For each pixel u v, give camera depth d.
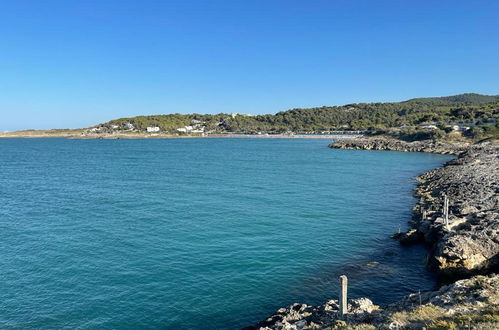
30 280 26.58
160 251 32.12
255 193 58.72
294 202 52.22
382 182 71.25
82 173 84.44
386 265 29.34
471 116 197.50
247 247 33.22
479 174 61.59
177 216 43.69
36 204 50.62
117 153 150.50
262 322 20.41
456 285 20.39
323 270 28.45
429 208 44.06
